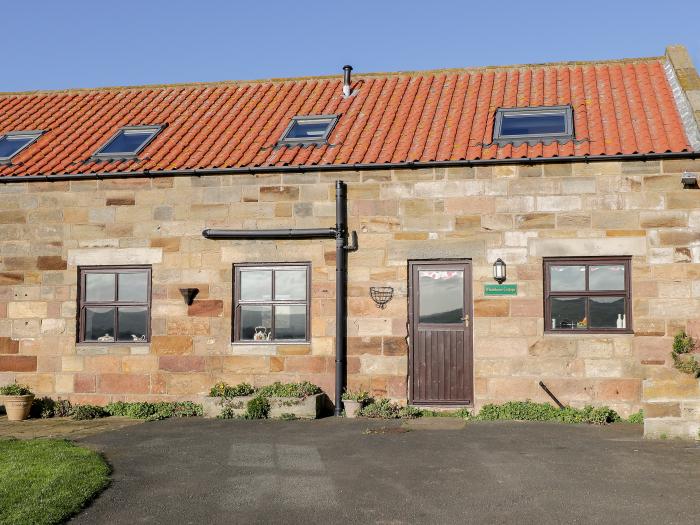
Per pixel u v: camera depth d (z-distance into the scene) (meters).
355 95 14.85
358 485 7.38
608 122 12.25
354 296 11.85
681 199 11.08
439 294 11.78
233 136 13.55
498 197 11.53
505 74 14.97
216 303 12.24
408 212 11.77
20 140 14.51
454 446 9.07
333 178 11.98
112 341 12.56
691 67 13.38
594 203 11.28
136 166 12.62
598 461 8.23
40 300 12.67
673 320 10.98
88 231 12.59
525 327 11.37
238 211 12.21
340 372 11.72
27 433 10.38
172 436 9.95
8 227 12.79
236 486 7.39
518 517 6.40
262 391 11.61
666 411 9.44
